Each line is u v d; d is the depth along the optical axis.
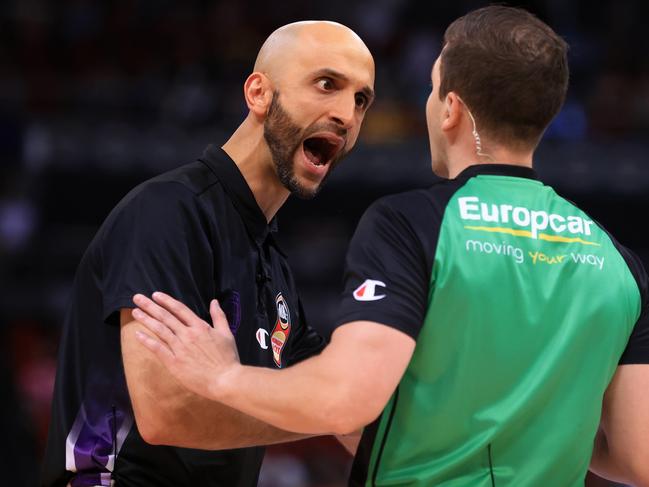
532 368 7.67
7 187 35.78
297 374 7.36
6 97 36.50
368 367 7.14
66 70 42.84
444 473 7.62
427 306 7.55
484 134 8.03
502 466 7.66
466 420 7.61
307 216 37.44
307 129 9.36
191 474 9.34
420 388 7.63
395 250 7.58
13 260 34.72
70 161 35.66
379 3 47.53
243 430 8.67
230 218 9.62
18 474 22.38
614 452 8.28
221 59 41.47
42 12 44.22
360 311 7.34
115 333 9.29
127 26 44.47
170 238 8.98
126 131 35.97
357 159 36.50
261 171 9.77
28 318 33.84
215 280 9.38
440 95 8.22
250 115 9.79
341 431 7.21
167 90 38.34
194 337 8.03
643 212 37.03
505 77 7.80
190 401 8.48
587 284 7.88
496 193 7.91
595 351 7.86
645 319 8.23
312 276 35.81
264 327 9.80
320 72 9.28
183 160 36.16
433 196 7.87
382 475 7.75
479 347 7.57
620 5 47.03
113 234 9.16
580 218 8.17
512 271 7.68
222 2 46.25
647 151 36.78
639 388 8.09
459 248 7.61
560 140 37.75
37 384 30.97
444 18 48.00
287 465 29.05
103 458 9.26
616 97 41.97
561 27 46.31
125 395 9.27
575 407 7.79
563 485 7.88
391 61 44.59
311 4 46.97
